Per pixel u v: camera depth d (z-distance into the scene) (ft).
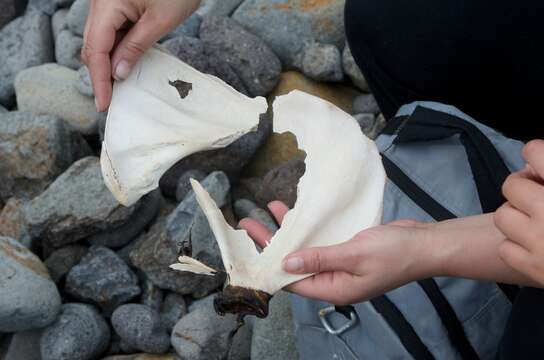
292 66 4.94
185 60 4.50
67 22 5.00
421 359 2.95
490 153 3.15
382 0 3.73
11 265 3.73
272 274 2.39
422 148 3.28
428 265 2.48
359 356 3.14
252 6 4.94
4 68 5.08
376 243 2.41
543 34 3.38
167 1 2.74
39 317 3.73
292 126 2.56
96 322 3.88
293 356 3.62
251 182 4.51
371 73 4.07
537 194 2.15
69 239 4.17
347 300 2.50
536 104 3.63
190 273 3.95
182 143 2.65
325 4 4.87
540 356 2.54
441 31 3.58
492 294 2.98
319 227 2.45
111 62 2.77
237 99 2.76
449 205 3.16
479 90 3.75
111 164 2.65
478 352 3.03
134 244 4.25
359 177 2.48
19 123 4.52
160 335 3.83
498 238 2.47
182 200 4.26
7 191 4.52
